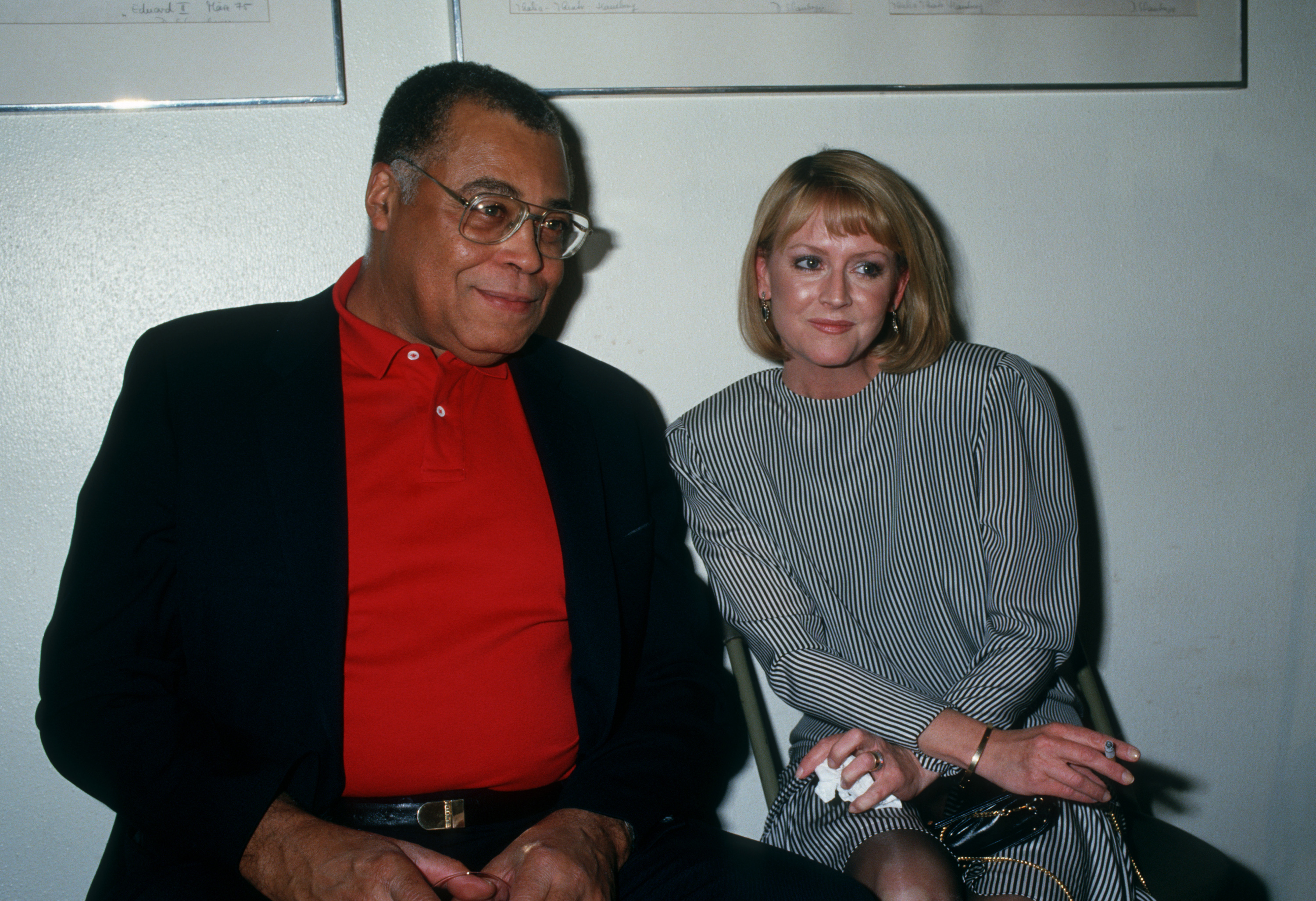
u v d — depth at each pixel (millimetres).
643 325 1312
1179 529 1491
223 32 1141
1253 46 1428
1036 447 1121
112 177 1151
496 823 969
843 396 1173
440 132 950
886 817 1026
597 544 1059
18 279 1143
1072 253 1410
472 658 973
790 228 1091
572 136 1253
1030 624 1078
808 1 1277
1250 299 1474
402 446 999
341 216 1209
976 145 1364
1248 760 1548
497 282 950
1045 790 978
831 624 1205
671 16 1242
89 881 1222
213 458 937
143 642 929
